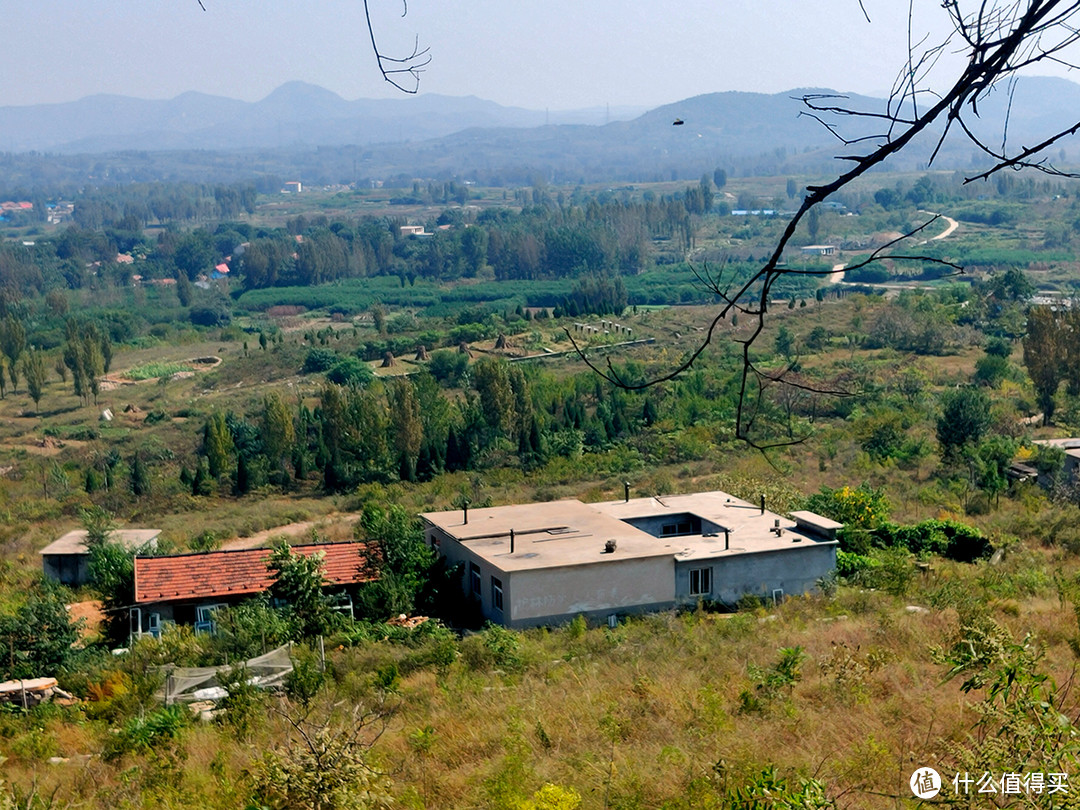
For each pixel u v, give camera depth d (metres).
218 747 16.14
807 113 3.13
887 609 23.78
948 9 2.90
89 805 13.64
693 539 28.98
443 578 28.80
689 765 11.92
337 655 23.08
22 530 48.00
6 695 22.48
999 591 25.25
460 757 14.23
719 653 19.72
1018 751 7.45
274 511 47.91
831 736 12.41
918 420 56.84
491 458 55.91
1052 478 41.41
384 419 56.09
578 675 19.11
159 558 29.70
